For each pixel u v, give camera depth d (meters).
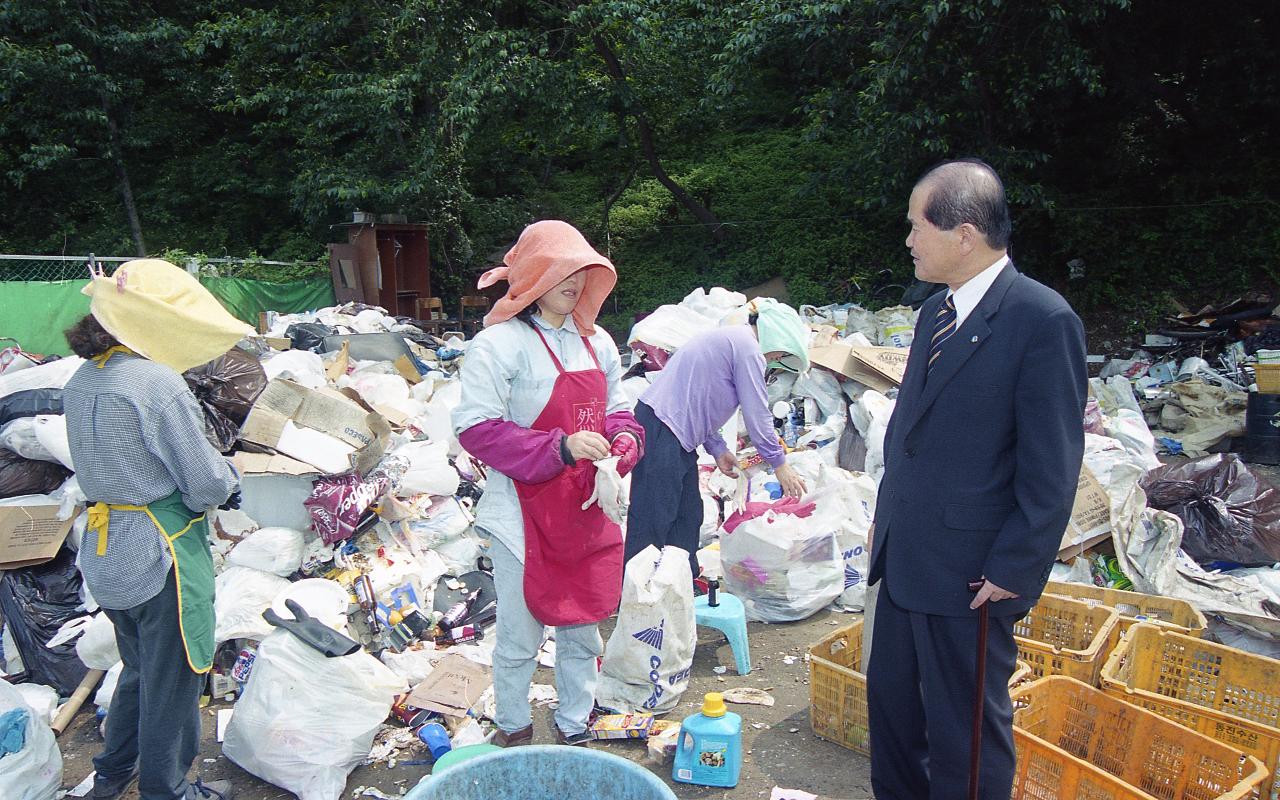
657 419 4.02
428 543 4.49
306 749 3.01
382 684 3.29
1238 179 13.64
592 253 2.90
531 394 2.94
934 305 2.52
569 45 17.44
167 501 2.69
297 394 4.52
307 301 13.73
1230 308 11.55
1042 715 3.04
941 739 2.45
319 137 17.05
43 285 9.32
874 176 13.36
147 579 2.63
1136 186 14.63
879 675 2.63
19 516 3.85
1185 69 14.02
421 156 15.88
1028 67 12.16
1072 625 3.70
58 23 17.70
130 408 2.58
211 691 3.70
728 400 4.06
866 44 13.48
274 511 4.27
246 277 14.23
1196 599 4.14
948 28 12.13
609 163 19.23
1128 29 13.45
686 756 3.10
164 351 2.69
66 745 3.41
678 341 6.18
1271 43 13.23
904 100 12.59
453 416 2.89
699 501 4.26
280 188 19.52
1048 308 2.23
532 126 17.05
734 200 18.44
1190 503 4.93
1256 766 2.55
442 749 3.18
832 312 9.45
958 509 2.35
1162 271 13.51
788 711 3.60
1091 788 2.59
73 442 2.65
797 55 13.74
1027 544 2.21
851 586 4.54
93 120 18.22
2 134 18.12
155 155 20.77
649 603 3.44
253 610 3.77
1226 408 8.71
